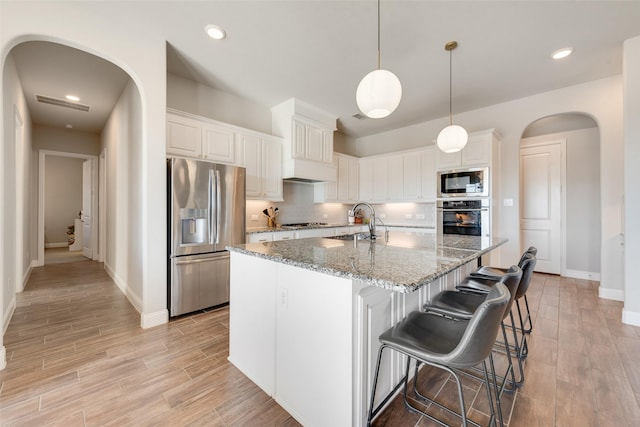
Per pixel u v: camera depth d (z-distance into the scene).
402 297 1.65
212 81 3.54
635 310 2.61
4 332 2.44
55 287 3.83
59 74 3.27
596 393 1.64
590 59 2.98
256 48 2.82
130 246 3.34
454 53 2.87
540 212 4.77
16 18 1.92
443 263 1.46
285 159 4.25
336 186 5.19
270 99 4.12
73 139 5.39
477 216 4.02
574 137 4.48
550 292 3.63
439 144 2.73
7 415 1.46
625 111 2.66
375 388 1.32
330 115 4.68
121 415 1.48
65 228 7.64
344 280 1.28
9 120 2.64
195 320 2.75
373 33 2.56
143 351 2.14
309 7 2.23
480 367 1.93
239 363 1.94
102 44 2.30
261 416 1.51
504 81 3.47
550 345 2.22
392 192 5.22
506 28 2.48
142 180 2.67
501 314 1.01
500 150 4.20
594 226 4.32
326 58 2.99
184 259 2.80
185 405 1.57
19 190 3.54
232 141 3.61
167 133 2.99
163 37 2.63
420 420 1.44
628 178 2.65
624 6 2.21
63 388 1.69
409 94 3.84
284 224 4.76
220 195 3.09
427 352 1.09
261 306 1.76
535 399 1.60
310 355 1.43
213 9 2.27
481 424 1.42
